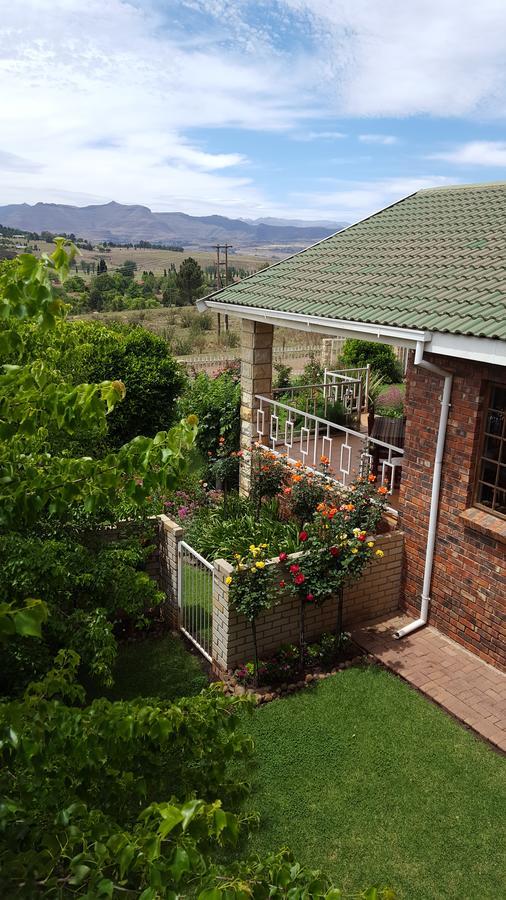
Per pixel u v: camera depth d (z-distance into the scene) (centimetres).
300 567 669
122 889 181
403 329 669
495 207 982
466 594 711
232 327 4353
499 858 462
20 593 475
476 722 601
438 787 527
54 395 240
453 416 692
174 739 243
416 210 1141
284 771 540
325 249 1120
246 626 670
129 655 711
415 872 450
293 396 1527
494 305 636
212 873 178
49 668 475
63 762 218
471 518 680
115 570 571
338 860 458
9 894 175
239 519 912
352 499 746
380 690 650
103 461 246
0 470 248
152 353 1409
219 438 1252
